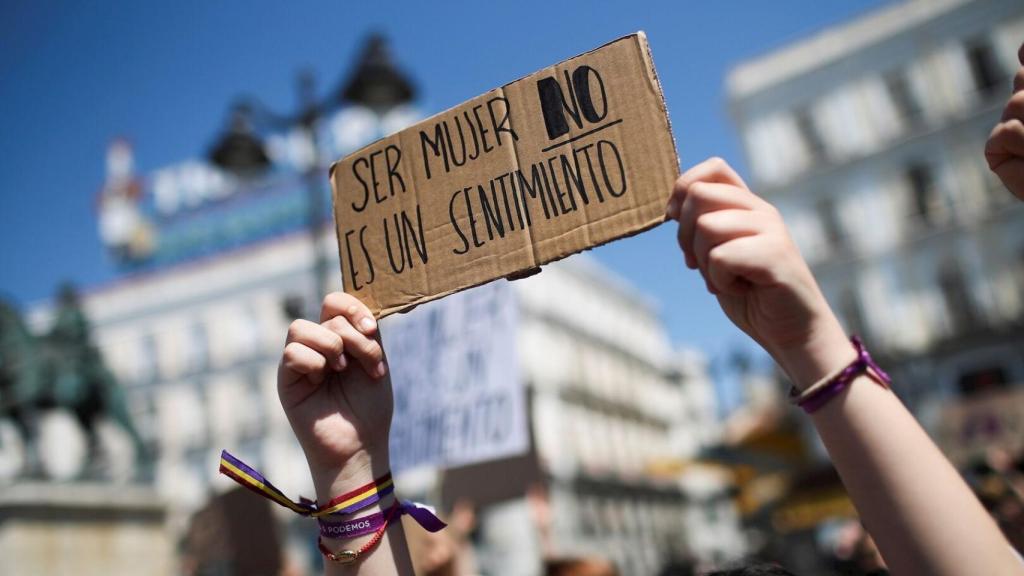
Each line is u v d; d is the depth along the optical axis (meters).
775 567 1.75
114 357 41.19
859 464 0.94
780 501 19.69
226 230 41.09
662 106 1.23
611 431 43.41
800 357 0.98
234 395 39.06
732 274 0.96
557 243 1.27
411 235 1.41
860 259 29.31
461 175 1.38
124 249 42.59
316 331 1.31
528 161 1.32
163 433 39.56
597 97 1.28
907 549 0.92
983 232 27.55
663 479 45.56
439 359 4.94
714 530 46.31
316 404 1.33
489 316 4.83
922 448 0.94
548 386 37.34
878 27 30.42
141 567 8.32
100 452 9.45
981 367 26.14
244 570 5.38
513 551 29.31
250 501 5.45
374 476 1.31
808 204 30.67
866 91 30.38
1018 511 2.63
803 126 31.41
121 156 43.81
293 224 39.88
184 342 40.59
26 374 9.10
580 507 36.06
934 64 29.38
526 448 5.20
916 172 29.14
